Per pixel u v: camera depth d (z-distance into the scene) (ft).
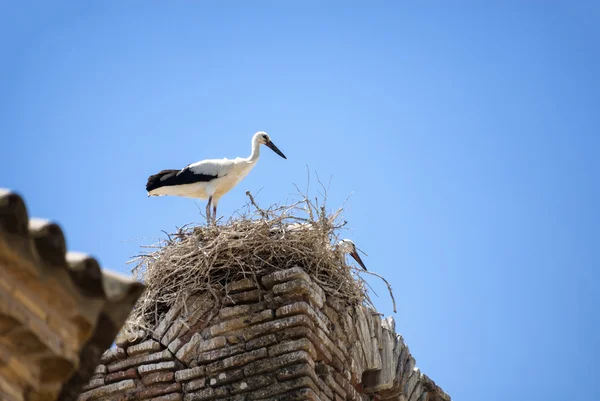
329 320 53.98
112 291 28.14
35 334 25.90
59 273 26.40
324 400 50.60
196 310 53.67
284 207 55.83
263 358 50.90
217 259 54.49
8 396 25.79
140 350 53.78
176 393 51.80
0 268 25.18
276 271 53.26
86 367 28.53
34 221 26.08
